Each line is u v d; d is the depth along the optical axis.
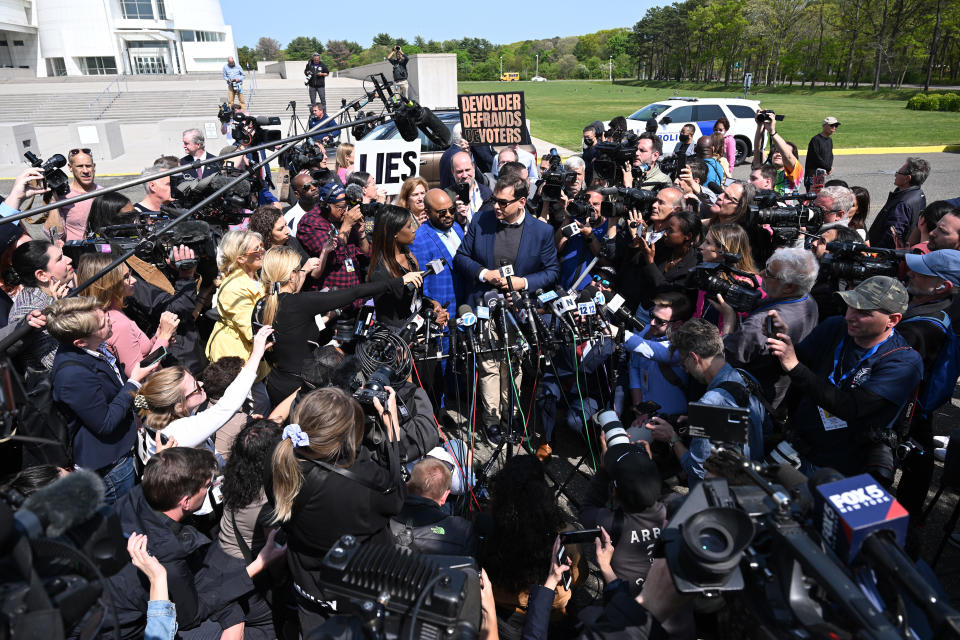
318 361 3.19
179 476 2.22
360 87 29.50
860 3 57.38
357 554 1.69
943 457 3.98
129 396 2.98
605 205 4.21
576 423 4.09
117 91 30.31
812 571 1.38
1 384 1.62
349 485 2.24
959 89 52.91
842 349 2.87
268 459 2.27
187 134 7.26
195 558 2.48
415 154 6.50
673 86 80.44
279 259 3.52
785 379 3.16
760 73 78.69
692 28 81.94
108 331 2.99
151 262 3.93
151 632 1.99
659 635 1.95
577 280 4.45
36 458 2.76
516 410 4.33
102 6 53.88
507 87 75.31
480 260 4.38
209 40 60.28
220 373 3.12
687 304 3.64
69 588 1.29
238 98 22.38
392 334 3.20
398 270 4.00
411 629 1.54
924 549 3.38
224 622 2.42
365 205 4.88
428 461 2.78
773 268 3.12
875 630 1.23
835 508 1.47
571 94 60.81
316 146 5.10
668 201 4.16
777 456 2.43
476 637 1.56
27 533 1.28
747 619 1.50
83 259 3.45
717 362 2.70
